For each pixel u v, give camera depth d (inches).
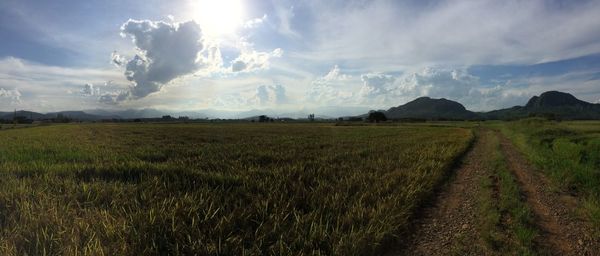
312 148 880.3
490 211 315.0
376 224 260.5
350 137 1417.3
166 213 258.7
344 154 714.2
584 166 516.1
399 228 273.1
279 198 324.5
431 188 406.6
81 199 306.0
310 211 299.6
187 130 2148.1
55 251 201.8
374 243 230.8
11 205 271.1
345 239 227.5
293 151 770.2
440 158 666.2
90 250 194.7
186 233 230.1
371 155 716.7
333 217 278.1
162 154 690.2
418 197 358.6
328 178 446.6
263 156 655.1
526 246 241.0
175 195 313.1
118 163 524.7
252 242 226.2
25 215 242.2
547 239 261.9
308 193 345.1
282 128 2620.6
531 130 1477.6
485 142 1300.4
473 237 263.7
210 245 214.2
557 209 342.3
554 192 418.3
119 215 261.7
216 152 741.3
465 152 894.4
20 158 621.6
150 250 204.7
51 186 343.9
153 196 318.3
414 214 322.7
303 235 239.0
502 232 271.6
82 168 436.8
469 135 1592.0
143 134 1651.1
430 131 2064.5
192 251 207.6
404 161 618.8
